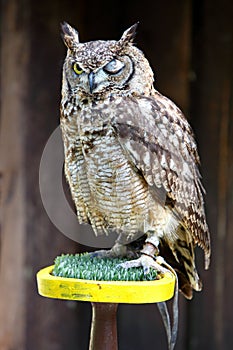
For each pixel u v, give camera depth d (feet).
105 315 14.48
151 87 15.84
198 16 20.62
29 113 19.70
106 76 15.01
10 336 19.70
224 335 20.62
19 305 19.80
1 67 19.40
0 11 19.36
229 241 20.51
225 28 20.52
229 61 20.52
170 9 20.56
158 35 20.63
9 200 19.54
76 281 13.62
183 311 20.77
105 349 14.44
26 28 19.58
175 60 20.59
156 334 20.84
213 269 20.58
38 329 20.08
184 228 15.88
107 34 20.86
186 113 20.62
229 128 20.51
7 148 19.48
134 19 20.75
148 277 14.29
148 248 15.30
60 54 20.01
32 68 19.70
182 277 16.33
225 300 20.59
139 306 20.92
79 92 15.11
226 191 20.51
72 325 20.75
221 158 20.51
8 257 19.58
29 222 19.77
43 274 14.23
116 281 13.83
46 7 19.81
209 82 20.59
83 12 20.59
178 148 15.74
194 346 20.77
